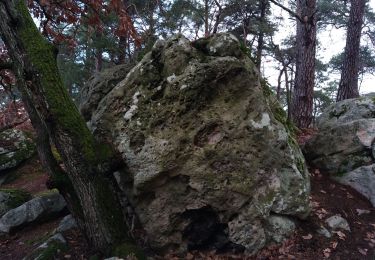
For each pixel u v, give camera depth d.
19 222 5.96
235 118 4.52
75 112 4.39
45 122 4.27
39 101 4.24
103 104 5.12
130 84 4.90
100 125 4.95
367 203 5.61
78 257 4.68
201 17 13.80
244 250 4.57
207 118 4.49
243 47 5.26
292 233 4.81
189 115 4.50
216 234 4.68
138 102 4.73
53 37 6.98
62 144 4.26
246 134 4.53
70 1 6.61
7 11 4.29
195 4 13.78
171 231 4.56
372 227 5.08
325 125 7.42
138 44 6.91
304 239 4.77
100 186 4.32
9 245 5.57
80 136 4.30
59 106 4.24
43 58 4.32
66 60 14.86
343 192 5.83
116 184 4.80
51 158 4.71
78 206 4.55
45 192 7.56
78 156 4.24
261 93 4.68
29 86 4.26
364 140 6.05
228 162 4.48
